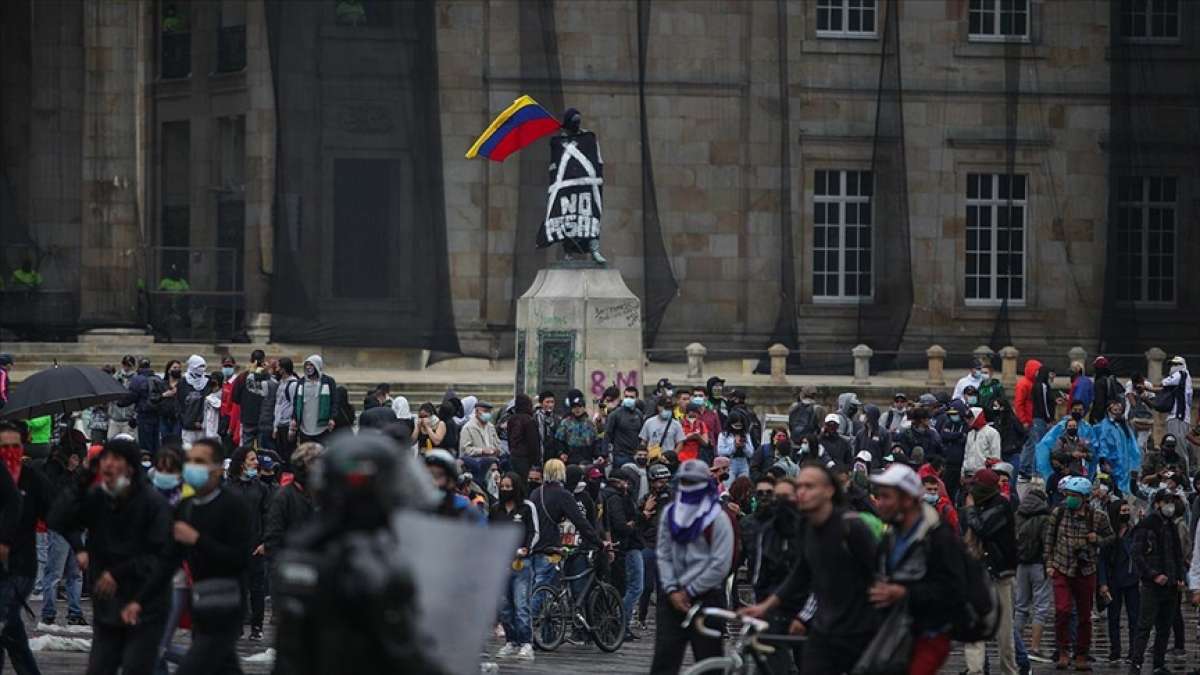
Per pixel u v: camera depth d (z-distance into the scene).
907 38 109.00
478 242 105.31
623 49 106.69
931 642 28.41
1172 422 78.56
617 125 106.88
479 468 60.66
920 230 109.56
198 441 28.92
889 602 28.02
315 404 66.00
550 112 104.38
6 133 103.62
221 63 106.69
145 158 109.25
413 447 63.22
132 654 29.16
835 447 64.31
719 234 107.12
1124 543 51.94
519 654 46.56
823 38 108.56
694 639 32.34
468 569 19.69
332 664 19.36
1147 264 106.38
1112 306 105.50
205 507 28.91
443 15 104.31
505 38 105.12
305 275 99.88
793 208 108.62
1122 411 70.75
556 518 47.78
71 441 46.97
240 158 107.50
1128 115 106.44
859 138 109.19
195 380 70.81
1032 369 77.94
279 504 39.88
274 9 100.31
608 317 74.69
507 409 71.06
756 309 107.06
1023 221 109.62
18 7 104.38
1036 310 109.25
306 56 100.56
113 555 29.95
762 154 107.44
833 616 28.69
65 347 95.56
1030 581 49.16
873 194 106.88
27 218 103.06
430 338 100.38
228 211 107.44
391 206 101.06
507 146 75.06
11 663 38.34
